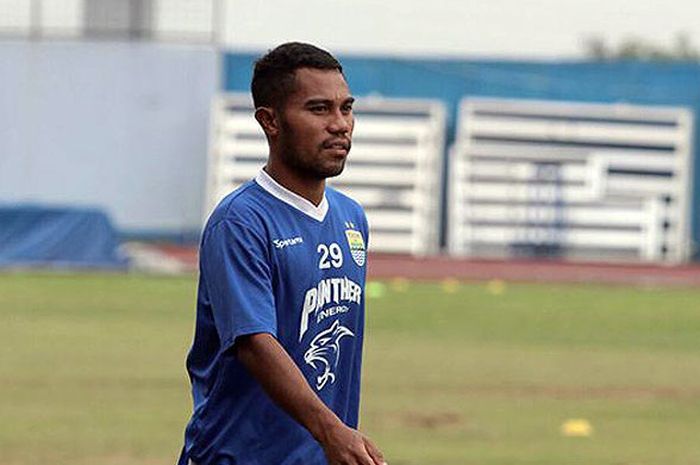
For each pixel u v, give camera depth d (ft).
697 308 314.55
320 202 69.67
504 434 154.61
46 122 489.67
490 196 469.98
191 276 375.66
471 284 372.99
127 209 488.85
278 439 68.80
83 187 489.26
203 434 69.72
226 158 471.21
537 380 196.75
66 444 145.38
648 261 467.11
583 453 144.36
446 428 157.69
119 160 488.44
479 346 234.99
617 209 469.16
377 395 179.93
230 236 67.51
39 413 163.73
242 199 68.49
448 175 485.15
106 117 488.02
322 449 68.85
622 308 311.27
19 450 142.20
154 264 406.00
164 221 488.44
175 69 487.61
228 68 490.49
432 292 343.05
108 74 487.61
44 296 311.06
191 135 487.61
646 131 473.67
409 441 149.18
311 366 69.10
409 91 490.49
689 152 475.72
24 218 387.14
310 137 67.97
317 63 68.44
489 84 489.26
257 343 66.28
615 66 485.97
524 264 442.50
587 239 468.75
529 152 470.80
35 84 488.85
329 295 69.26
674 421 165.48
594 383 195.11
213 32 487.61
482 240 469.98
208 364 70.23
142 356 214.28
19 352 217.36
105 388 182.70
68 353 216.74
